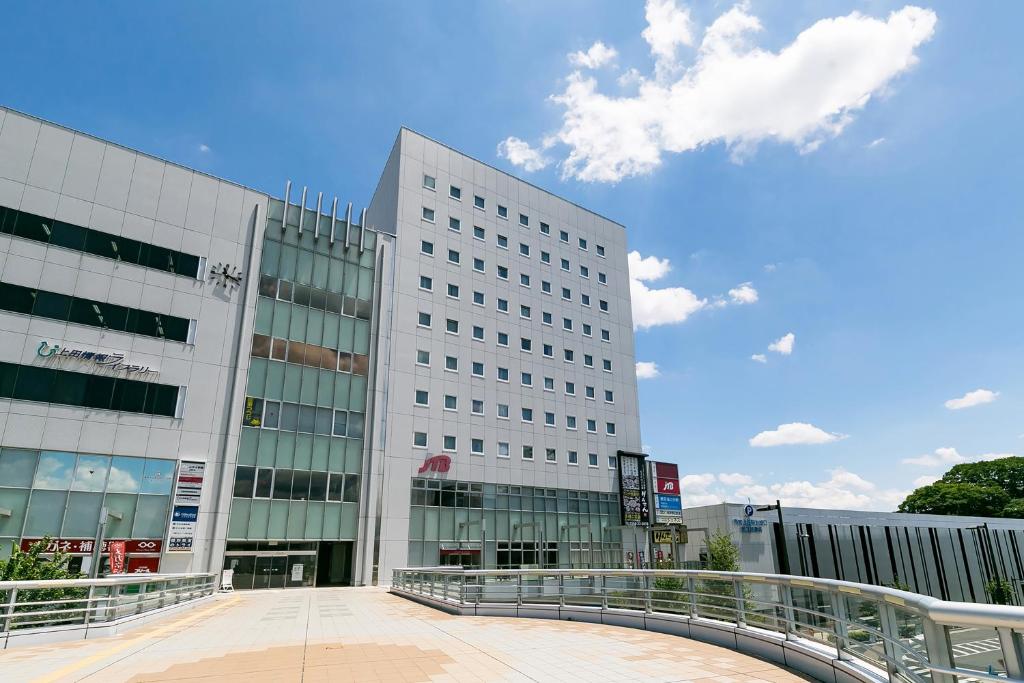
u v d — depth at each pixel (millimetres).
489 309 45875
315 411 35000
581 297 52969
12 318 26953
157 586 16828
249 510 31344
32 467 26188
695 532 52469
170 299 31422
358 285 38906
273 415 33375
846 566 52281
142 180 31844
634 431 52594
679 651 9492
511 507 42406
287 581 31812
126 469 28375
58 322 28000
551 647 10172
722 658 8867
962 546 61062
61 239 28859
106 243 30094
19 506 25578
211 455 30859
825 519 53281
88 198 29984
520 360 46562
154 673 8391
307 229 37531
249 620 15906
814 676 7562
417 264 42562
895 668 5883
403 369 39562
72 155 29938
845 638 7125
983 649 4223
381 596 25656
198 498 29812
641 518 49312
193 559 29047
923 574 56469
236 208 34906
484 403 43250
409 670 8500
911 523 58469
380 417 37188
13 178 28109
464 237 46125
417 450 38719
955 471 88938
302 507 33125
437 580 20312
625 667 8336
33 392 26781
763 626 9258
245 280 34188
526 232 50656
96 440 27859
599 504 47844
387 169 47812
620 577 13203
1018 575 63844
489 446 42562
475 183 48344
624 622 12562
